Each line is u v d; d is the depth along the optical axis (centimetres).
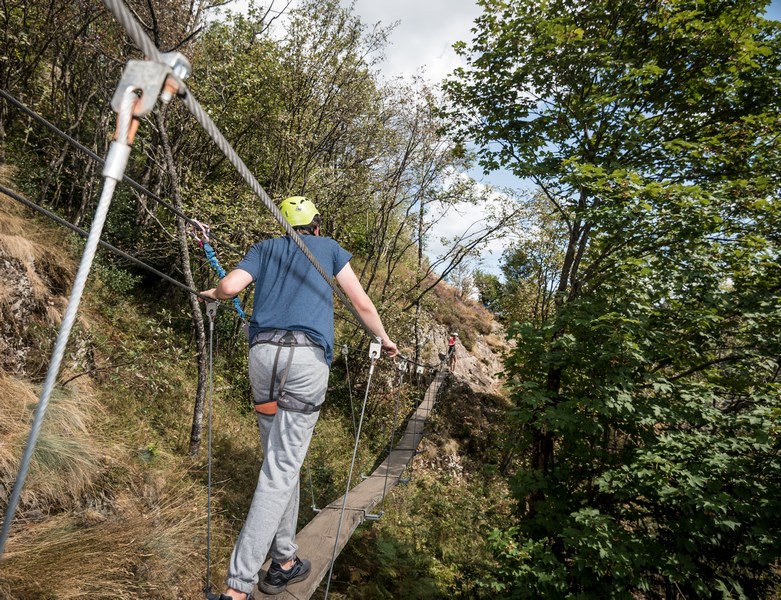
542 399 656
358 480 872
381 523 821
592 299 709
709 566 615
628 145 756
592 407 605
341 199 1170
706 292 647
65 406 483
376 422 1243
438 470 1239
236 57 856
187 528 473
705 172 793
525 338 732
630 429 670
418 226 1436
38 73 897
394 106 1242
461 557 853
